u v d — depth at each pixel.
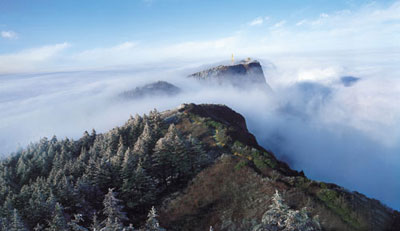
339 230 22.45
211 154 46.50
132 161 39.47
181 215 30.14
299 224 19.39
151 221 23.44
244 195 30.66
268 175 35.31
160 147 41.06
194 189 35.12
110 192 28.95
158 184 41.88
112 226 23.64
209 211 29.61
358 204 26.19
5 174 54.59
